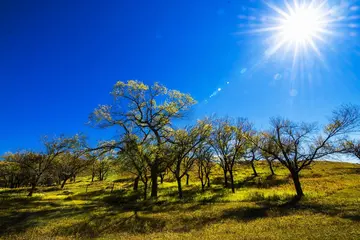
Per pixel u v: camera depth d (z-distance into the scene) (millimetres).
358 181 42531
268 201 29016
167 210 26062
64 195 44406
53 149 43375
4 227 20812
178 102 35594
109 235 17531
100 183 65562
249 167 72000
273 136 32188
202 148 38562
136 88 34750
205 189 43281
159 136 36125
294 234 12922
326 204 24188
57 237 17484
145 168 35781
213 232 15758
